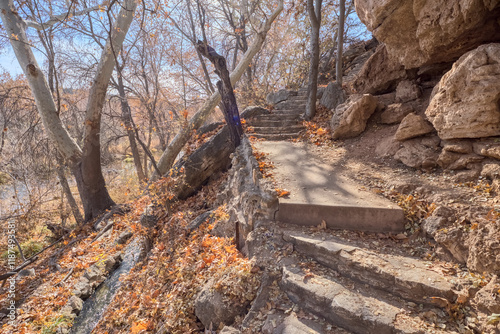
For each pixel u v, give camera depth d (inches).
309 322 97.0
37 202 395.9
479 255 94.4
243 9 340.8
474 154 144.7
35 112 446.6
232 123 288.2
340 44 365.7
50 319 187.3
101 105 366.0
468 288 89.7
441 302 89.1
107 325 173.0
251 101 580.7
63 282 231.8
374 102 238.1
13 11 319.6
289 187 164.9
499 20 158.2
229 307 118.6
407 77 237.6
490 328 78.5
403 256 114.3
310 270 114.3
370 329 87.1
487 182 130.1
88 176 386.9
